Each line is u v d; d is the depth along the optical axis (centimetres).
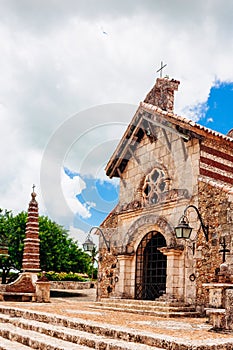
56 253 3212
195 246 1412
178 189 1537
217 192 1364
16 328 1022
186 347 652
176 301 1430
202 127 1458
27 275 2059
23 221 3141
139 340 744
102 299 1712
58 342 802
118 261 1775
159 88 1819
